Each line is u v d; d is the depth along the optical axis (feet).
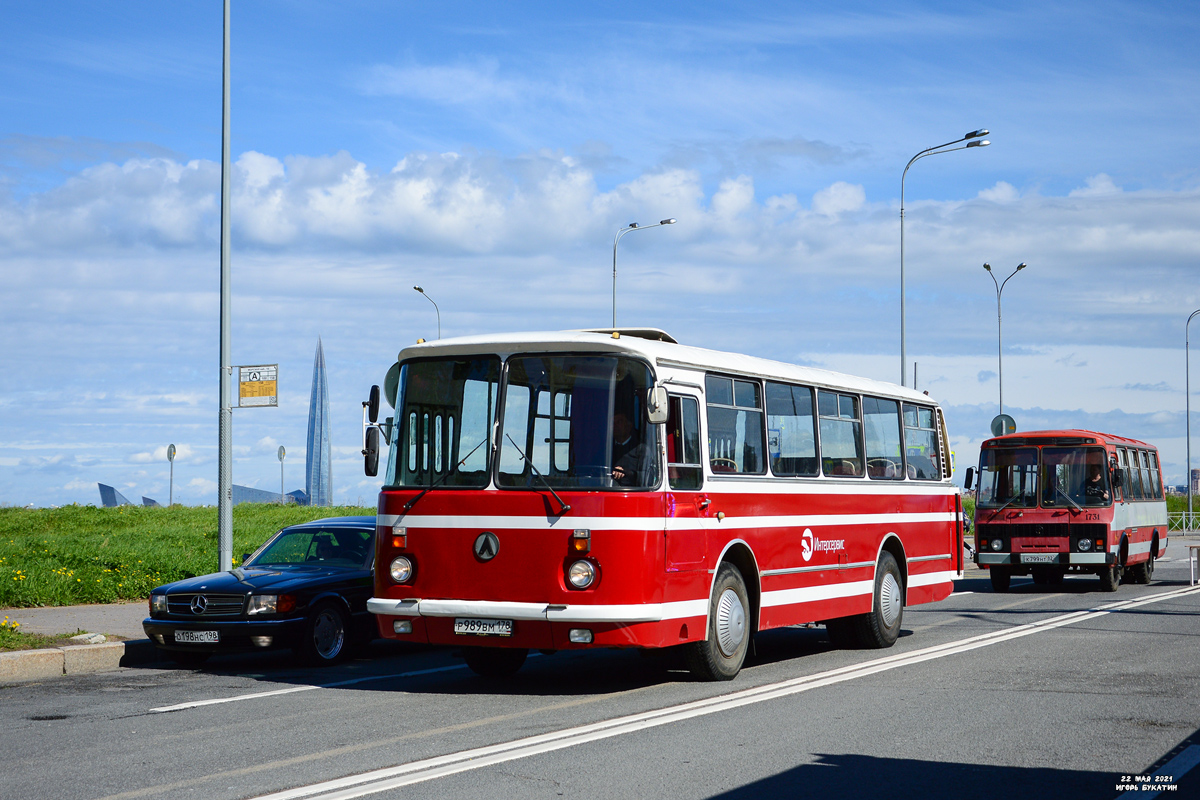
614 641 32.71
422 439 35.81
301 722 29.68
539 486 33.78
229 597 41.42
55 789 22.41
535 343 34.73
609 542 32.86
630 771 23.57
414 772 23.56
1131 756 25.13
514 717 30.17
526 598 33.30
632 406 33.94
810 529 42.80
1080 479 78.13
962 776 23.26
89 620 51.88
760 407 40.55
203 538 101.24
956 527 57.11
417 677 39.14
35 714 31.42
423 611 34.24
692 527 35.22
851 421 47.47
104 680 38.88
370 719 30.07
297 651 41.75
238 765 24.41
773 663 42.22
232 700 33.76
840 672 38.55
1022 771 23.70
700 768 23.85
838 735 27.35
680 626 34.42
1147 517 88.07
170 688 36.68
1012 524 78.95
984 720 29.32
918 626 55.42
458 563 34.24
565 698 33.60
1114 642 46.50
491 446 34.60
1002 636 49.21
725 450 37.91
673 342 38.73
